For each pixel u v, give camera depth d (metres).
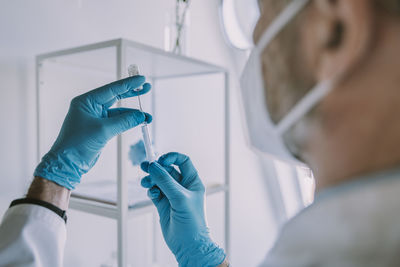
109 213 0.76
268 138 0.36
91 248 1.14
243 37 0.44
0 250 0.56
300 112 0.29
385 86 0.23
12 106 0.92
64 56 0.88
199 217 0.76
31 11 0.96
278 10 0.31
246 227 1.99
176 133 1.50
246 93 0.40
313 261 0.25
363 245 0.23
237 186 1.90
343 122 0.26
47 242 0.62
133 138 1.25
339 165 0.26
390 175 0.23
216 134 1.78
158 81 1.40
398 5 0.23
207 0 1.66
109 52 0.82
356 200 0.25
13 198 0.93
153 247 1.43
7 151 0.91
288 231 0.30
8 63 0.91
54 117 1.02
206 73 1.21
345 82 0.25
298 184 2.17
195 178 0.84
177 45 1.09
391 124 0.23
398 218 0.22
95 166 1.14
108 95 0.71
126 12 1.24
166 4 1.41
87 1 1.10
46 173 0.66
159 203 0.81
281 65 0.31
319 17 0.26
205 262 0.71
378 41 0.23
